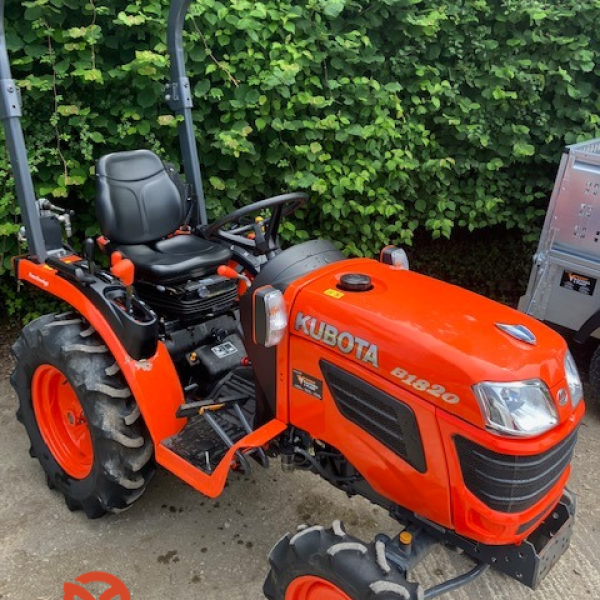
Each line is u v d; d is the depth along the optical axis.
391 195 4.57
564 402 1.85
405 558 1.89
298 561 1.91
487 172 4.54
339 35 3.98
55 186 3.66
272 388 2.26
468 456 1.79
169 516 2.75
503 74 4.28
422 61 4.34
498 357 1.79
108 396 2.44
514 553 1.94
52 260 2.67
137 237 2.99
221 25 3.56
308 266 2.24
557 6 4.40
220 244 2.99
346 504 2.85
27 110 3.52
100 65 3.54
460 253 5.28
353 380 1.98
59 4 3.27
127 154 3.05
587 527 2.78
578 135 4.46
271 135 3.94
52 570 2.45
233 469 2.38
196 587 2.40
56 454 2.77
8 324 4.21
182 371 2.81
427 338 1.86
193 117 3.72
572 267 3.63
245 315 2.27
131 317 2.38
